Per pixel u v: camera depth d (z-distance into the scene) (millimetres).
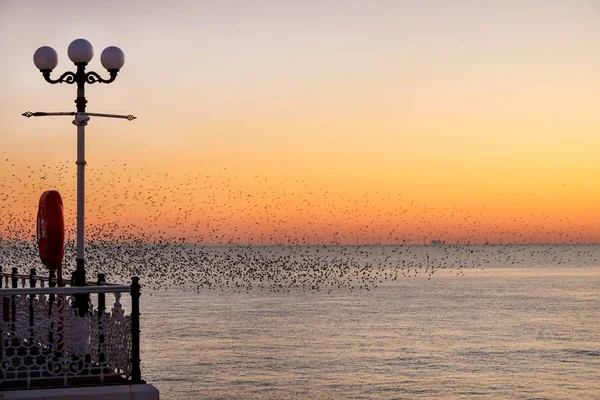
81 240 11133
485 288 149000
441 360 54281
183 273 162750
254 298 123938
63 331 9742
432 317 88312
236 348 60000
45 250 11227
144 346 61094
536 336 69438
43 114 11250
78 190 11188
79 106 11328
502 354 57562
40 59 11172
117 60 11430
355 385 44125
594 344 63500
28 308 12875
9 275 14336
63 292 9352
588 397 40906
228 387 43281
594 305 105000
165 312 95188
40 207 11594
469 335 70312
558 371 49438
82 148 11258
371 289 149125
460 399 40469
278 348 60375
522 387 43781
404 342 65000
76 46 11133
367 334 71062
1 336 9508
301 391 42312
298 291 143125
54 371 9797
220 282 161625
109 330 9961
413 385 44406
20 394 9133
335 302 113625
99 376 9797
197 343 63188
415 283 171750
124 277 120625
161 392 41688
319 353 57625
